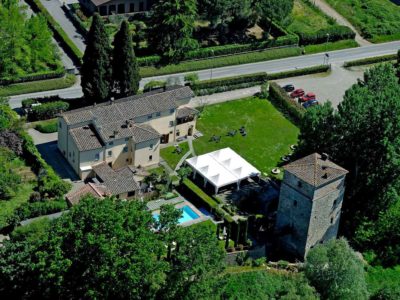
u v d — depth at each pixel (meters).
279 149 156.38
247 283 115.94
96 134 142.25
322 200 124.69
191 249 102.56
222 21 190.62
